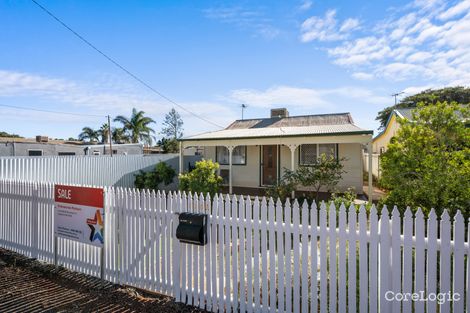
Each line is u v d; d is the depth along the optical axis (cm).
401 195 525
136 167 1534
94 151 2611
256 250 324
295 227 304
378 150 2325
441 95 3241
